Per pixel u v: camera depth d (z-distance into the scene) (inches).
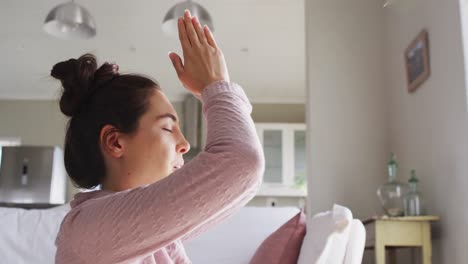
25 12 198.7
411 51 138.0
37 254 92.2
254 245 101.3
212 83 25.8
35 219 95.5
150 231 23.0
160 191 22.9
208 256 99.8
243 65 257.1
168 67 261.7
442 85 121.4
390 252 143.9
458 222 112.6
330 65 158.6
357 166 153.7
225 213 25.9
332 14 160.9
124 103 28.5
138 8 194.7
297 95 307.7
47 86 294.2
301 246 83.6
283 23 207.3
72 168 30.3
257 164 23.0
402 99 146.3
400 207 130.5
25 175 283.4
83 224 24.0
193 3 149.6
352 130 155.5
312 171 153.6
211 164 22.7
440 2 122.7
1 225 94.0
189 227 23.3
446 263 117.9
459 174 112.4
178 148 29.3
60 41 228.2
